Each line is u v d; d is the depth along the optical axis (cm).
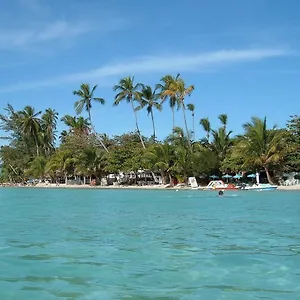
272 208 2261
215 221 1675
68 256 989
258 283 748
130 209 2298
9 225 1596
